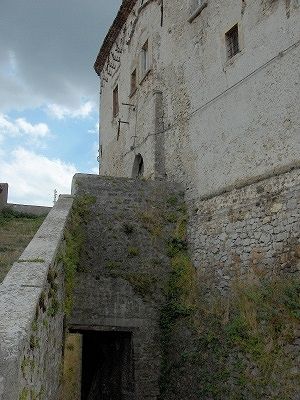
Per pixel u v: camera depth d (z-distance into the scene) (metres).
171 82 12.99
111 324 9.74
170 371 9.40
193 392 8.48
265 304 7.32
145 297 10.09
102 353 12.57
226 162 9.71
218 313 8.48
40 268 5.31
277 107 8.42
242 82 9.52
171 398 9.13
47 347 5.45
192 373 8.66
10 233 10.61
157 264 10.40
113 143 18.39
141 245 10.46
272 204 8.13
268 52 8.85
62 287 7.54
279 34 8.62
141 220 10.66
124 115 17.03
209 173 10.27
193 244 10.39
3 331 3.67
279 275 7.61
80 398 12.99
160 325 10.00
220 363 7.93
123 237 10.41
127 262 10.24
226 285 8.90
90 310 9.69
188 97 11.84
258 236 8.32
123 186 10.85
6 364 3.26
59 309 6.97
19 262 5.49
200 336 8.76
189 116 11.63
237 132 9.48
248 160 9.01
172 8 13.47
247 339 7.42
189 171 11.19
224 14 10.51
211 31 11.02
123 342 10.48
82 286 9.77
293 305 6.75
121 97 17.83
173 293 10.13
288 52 8.34
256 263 8.23
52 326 5.93
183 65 12.35
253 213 8.58
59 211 8.76
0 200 14.21
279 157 8.19
